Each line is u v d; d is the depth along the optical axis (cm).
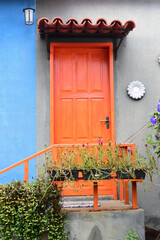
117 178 410
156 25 558
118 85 546
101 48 552
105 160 473
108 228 400
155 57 554
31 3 545
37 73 537
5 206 381
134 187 416
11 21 543
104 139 543
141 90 543
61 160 407
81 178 415
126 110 543
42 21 473
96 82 551
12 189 391
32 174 520
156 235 497
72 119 544
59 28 484
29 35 542
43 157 523
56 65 549
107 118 544
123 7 555
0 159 522
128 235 399
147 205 531
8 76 535
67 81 549
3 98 531
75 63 551
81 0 550
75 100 547
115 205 443
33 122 529
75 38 542
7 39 540
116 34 513
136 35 554
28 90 534
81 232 397
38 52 540
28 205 378
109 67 546
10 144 525
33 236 383
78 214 399
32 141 527
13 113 530
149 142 406
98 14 551
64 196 512
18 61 538
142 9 558
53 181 396
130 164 407
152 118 395
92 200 509
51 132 525
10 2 546
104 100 550
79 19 549
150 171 412
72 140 540
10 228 382
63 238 387
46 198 387
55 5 548
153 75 551
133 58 551
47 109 532
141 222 404
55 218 384
